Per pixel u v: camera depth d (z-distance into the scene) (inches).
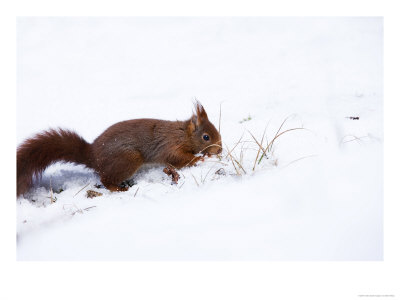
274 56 546.0
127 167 274.8
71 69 568.1
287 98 384.8
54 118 422.3
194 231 188.4
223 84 477.7
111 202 238.7
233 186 222.8
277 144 265.9
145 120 290.4
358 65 458.3
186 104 434.6
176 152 286.2
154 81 515.5
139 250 178.7
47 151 272.5
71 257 180.2
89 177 292.4
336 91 380.2
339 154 234.8
